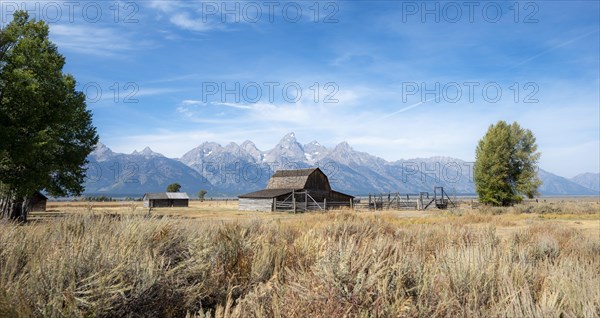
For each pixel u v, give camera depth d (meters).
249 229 8.34
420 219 28.31
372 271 3.65
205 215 42.53
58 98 31.95
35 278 3.19
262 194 61.78
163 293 3.63
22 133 28.69
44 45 33.81
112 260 3.71
